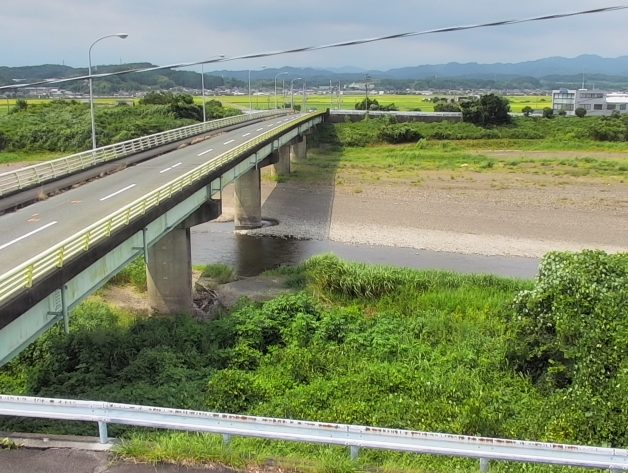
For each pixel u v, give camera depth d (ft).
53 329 70.69
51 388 59.31
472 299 94.89
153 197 72.38
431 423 45.68
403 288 100.94
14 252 61.41
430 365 66.54
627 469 31.07
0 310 41.22
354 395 54.08
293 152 272.31
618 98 616.39
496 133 337.11
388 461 36.86
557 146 312.50
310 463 32.71
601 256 73.51
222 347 73.05
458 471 34.17
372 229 157.79
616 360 53.88
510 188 202.90
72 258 52.75
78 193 93.66
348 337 75.10
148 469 31.89
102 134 306.14
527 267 126.21
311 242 148.15
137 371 62.13
